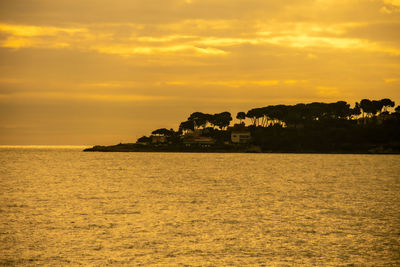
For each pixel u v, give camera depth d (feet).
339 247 159.43
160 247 158.40
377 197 291.58
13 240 166.40
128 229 185.16
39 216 213.87
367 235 176.65
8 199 273.33
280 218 211.20
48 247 157.58
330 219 209.15
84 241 165.58
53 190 323.98
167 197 286.25
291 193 312.50
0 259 144.36
